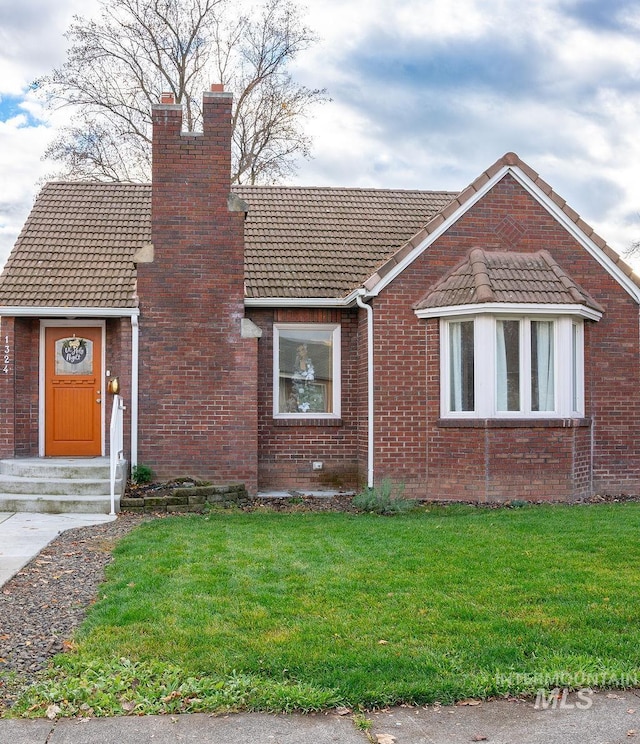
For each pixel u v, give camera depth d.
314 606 6.52
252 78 29.45
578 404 13.80
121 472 12.56
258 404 14.34
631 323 14.30
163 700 4.80
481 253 13.56
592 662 5.34
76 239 15.28
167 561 8.09
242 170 29.70
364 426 13.82
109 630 5.90
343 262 15.14
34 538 9.48
